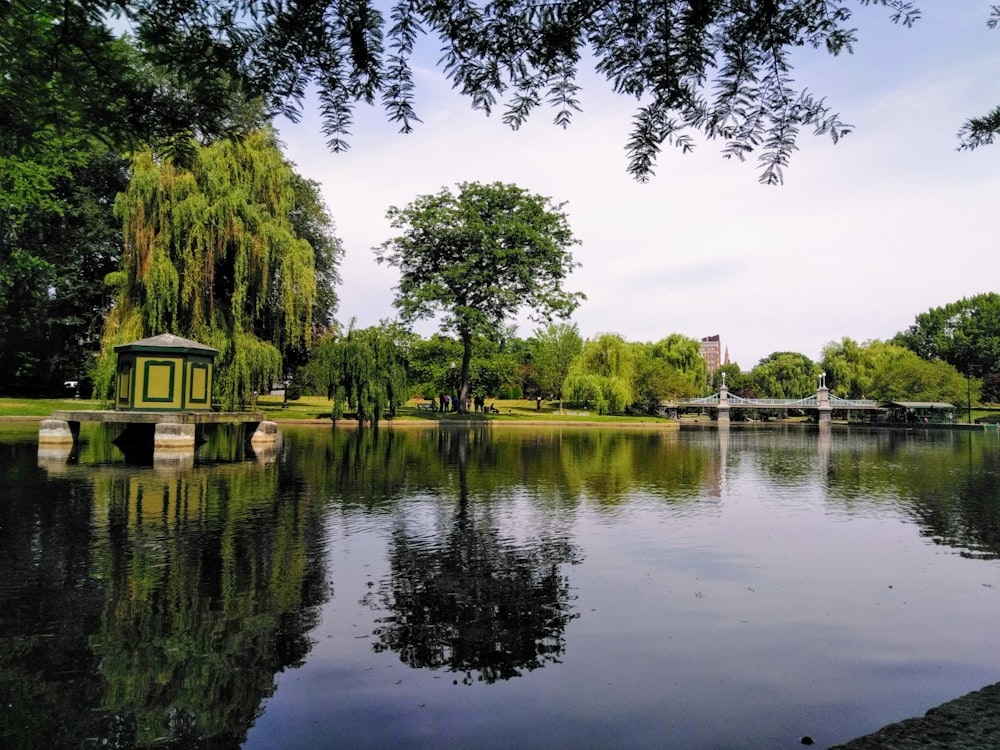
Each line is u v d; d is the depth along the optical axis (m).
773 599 5.57
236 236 27.11
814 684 3.95
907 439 39.69
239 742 3.22
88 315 37.84
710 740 3.28
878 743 2.99
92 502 9.62
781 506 10.72
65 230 37.50
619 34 3.63
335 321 38.22
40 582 5.71
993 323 94.75
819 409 78.12
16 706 3.55
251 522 8.35
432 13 3.53
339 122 4.04
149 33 3.62
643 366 67.81
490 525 8.52
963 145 4.86
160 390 18.59
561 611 5.20
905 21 3.60
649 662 4.23
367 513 9.18
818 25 3.54
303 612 5.05
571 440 29.48
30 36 3.62
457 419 42.12
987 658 4.37
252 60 3.77
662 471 16.16
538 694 3.77
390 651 4.36
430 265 47.03
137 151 4.45
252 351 27.95
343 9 3.50
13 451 16.53
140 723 3.39
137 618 4.88
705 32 3.55
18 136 4.29
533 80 3.90
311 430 30.53
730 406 78.38
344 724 3.41
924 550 7.49
